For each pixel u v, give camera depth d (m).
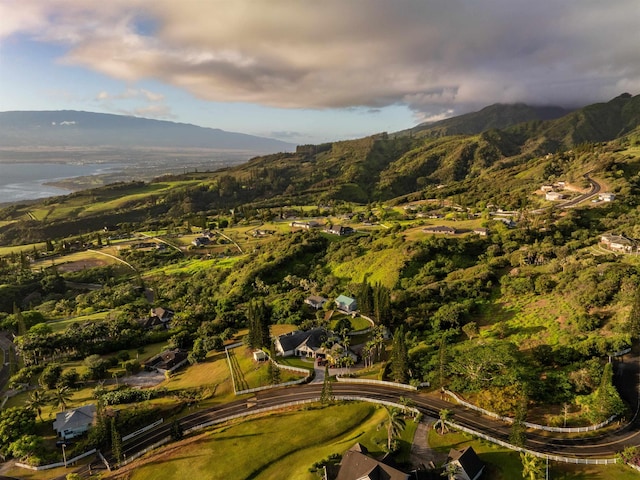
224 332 144.12
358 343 127.00
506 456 74.00
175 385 117.75
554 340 108.00
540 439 77.31
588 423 80.31
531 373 94.56
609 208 198.62
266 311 153.75
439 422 82.50
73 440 95.50
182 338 148.00
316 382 108.19
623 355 97.69
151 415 101.31
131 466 84.75
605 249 156.62
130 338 151.00
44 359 139.75
